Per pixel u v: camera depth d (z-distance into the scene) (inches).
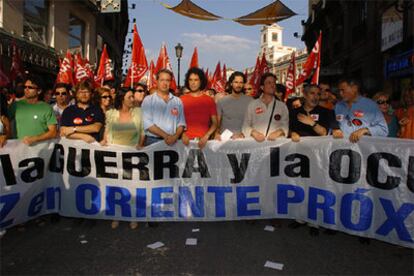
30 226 180.1
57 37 623.8
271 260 141.3
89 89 183.0
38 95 181.9
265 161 180.7
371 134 167.6
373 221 158.6
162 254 146.6
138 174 181.0
